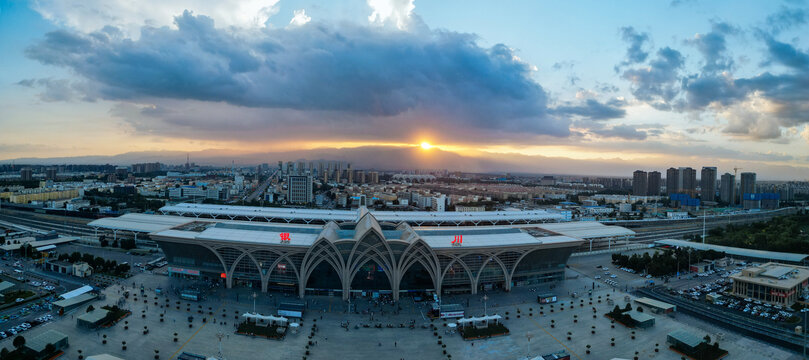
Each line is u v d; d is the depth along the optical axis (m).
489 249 176.50
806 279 180.88
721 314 156.50
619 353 125.19
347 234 177.75
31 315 141.75
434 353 124.19
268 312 150.88
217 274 182.00
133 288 171.38
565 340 133.38
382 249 166.88
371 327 141.00
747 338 135.25
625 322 144.88
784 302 164.38
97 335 128.38
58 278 182.62
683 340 127.31
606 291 183.25
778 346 129.88
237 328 136.50
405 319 148.62
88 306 145.38
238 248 172.88
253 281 179.88
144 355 117.69
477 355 123.19
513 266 184.00
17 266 199.12
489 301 168.88
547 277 196.50
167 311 148.25
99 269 193.88
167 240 178.50
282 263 173.00
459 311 151.00
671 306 156.75
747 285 176.50
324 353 122.62
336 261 167.62
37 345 115.56
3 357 110.56
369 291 170.88
